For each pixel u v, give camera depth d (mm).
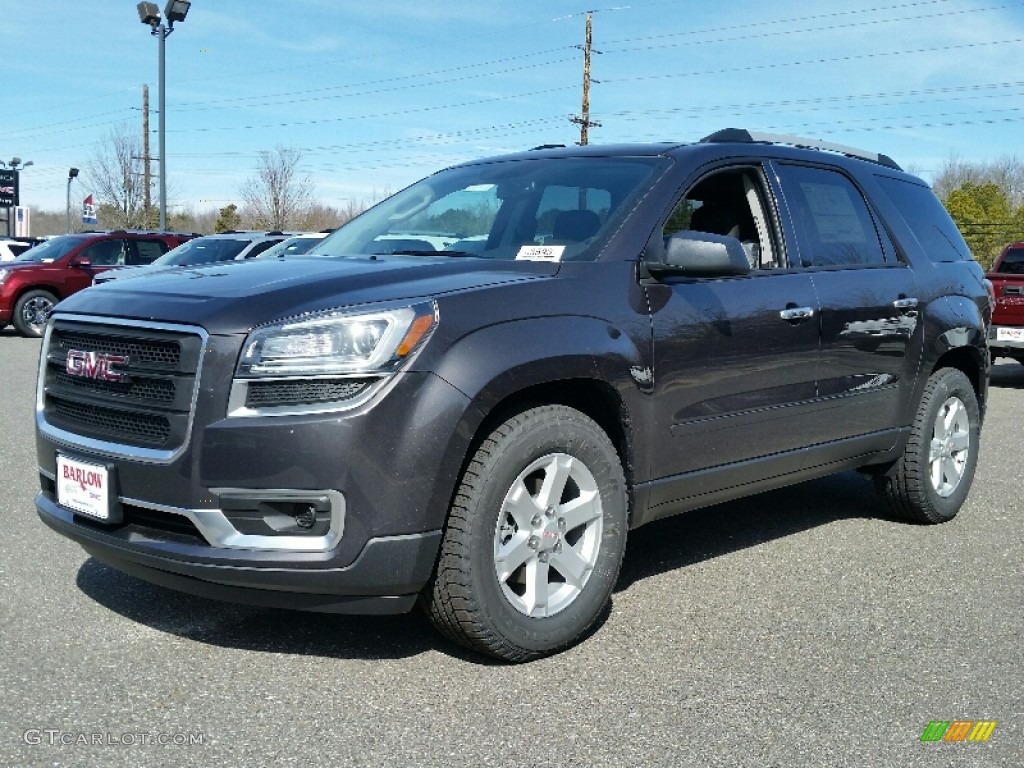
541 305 3572
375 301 3305
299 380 3166
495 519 3379
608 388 3717
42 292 17344
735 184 4625
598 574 3701
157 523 3367
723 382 4156
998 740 3010
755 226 4621
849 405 4848
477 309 3412
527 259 3914
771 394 4391
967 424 5660
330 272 3578
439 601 3367
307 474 3121
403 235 4500
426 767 2787
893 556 4918
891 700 3268
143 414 3340
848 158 5320
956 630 3904
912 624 3965
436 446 3215
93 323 3527
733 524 5484
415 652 3594
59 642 3600
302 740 2926
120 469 3348
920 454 5332
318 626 3814
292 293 3342
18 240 23219
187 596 4102
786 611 4094
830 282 4734
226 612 3936
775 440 4465
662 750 2912
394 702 3188
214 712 3092
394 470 3170
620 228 3992
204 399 3189
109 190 47344
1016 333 12297
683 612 4062
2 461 6629
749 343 4246
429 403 3215
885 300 5016
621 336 3756
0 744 2855
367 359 3174
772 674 3459
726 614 4047
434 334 3275
